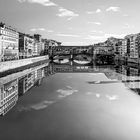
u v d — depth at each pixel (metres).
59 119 38.66
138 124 36.44
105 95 59.84
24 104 49.03
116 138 30.91
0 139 29.92
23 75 95.25
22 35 157.38
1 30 111.62
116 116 40.69
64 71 127.25
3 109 44.78
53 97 56.62
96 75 107.81
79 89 68.94
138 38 162.75
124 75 105.19
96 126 35.22
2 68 84.81
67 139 30.20
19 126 34.97
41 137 30.75
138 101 52.75
